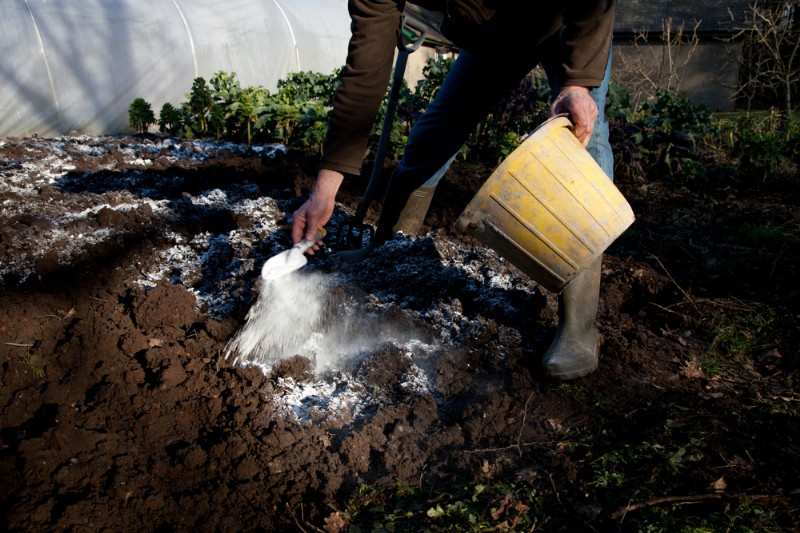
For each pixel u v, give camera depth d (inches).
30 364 95.1
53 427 82.6
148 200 165.6
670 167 251.6
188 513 73.7
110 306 110.7
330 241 143.9
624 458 83.6
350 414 91.3
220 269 129.2
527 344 109.0
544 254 87.4
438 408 94.4
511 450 86.0
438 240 145.9
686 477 81.0
